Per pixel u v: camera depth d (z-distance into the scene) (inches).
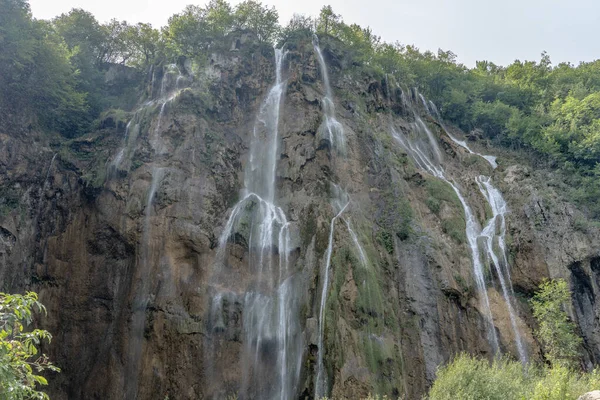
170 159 1333.7
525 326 1171.3
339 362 987.3
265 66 1736.0
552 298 1165.1
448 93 2114.9
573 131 1782.7
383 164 1444.4
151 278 1152.8
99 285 1187.3
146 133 1382.9
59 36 1759.4
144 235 1200.8
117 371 1078.4
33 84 1478.8
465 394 765.9
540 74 2369.6
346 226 1229.1
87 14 1995.6
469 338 1122.7
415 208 1346.0
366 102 1706.4
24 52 1437.0
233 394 1057.5
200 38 1867.6
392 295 1158.3
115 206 1258.0
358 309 1077.8
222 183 1353.3
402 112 1782.7
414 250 1230.3
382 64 2037.4
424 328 1107.9
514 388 778.2
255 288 1190.9
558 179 1621.6
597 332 1179.3
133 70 1894.7
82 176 1325.0
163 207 1234.0
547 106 2060.8
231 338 1118.4
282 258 1216.8
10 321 428.5
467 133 2004.2
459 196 1450.5
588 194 1540.4
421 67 2191.2
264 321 1135.0
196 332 1096.8
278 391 1046.4
